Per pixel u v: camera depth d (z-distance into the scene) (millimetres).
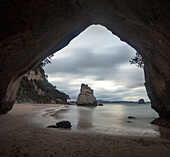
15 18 3854
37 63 9711
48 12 4660
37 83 63125
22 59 6055
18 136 5465
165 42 5570
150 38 6582
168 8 4082
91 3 6109
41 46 6617
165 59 6895
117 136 6844
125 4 5215
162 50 6500
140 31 6754
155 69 9703
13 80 7793
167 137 7516
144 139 6359
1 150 3684
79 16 7059
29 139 5066
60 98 80688
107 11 6781
